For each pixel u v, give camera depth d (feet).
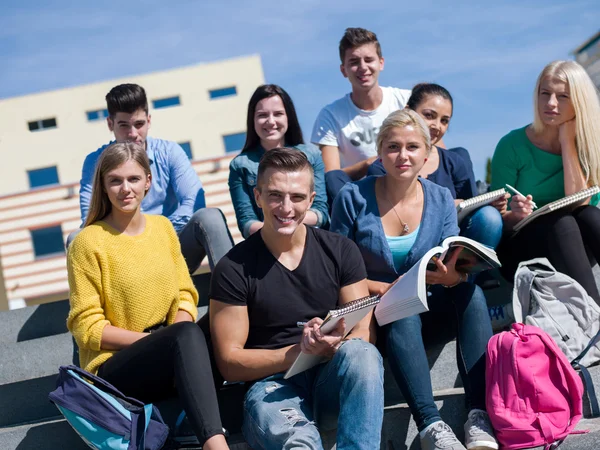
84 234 9.45
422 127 10.26
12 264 63.57
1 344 11.85
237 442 9.09
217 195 52.13
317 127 15.15
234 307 9.01
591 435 8.66
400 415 9.43
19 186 79.36
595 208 11.51
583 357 9.94
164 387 9.09
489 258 9.53
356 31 14.74
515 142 12.89
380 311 9.37
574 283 10.27
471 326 9.53
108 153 9.53
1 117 79.82
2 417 10.78
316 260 9.23
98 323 9.16
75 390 8.34
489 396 9.00
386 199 10.59
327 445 9.09
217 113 81.00
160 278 9.66
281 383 8.79
